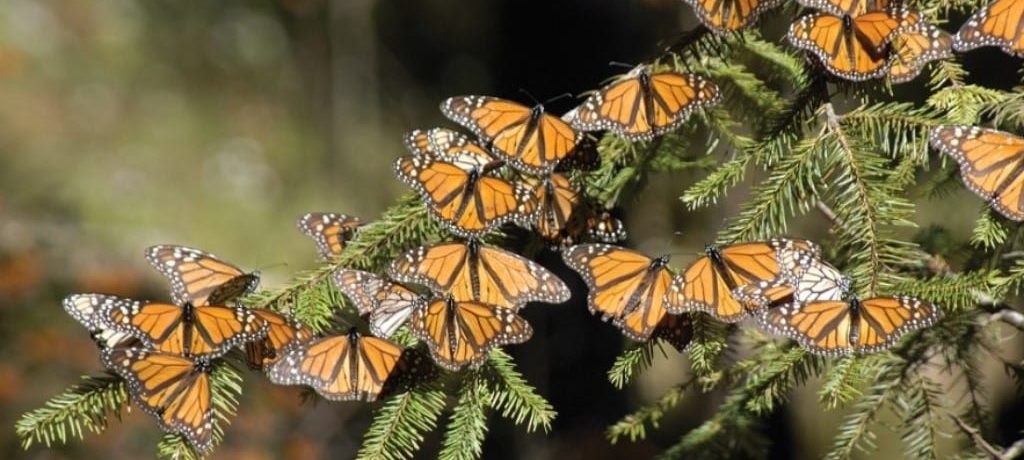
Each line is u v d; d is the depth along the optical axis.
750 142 3.25
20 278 7.16
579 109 3.17
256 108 8.27
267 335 3.13
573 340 6.91
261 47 8.48
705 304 3.11
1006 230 3.14
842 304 3.08
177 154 7.86
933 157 3.40
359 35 8.62
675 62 3.23
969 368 3.29
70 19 8.26
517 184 3.17
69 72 8.07
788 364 3.19
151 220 7.53
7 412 6.70
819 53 3.13
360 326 3.24
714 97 3.16
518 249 3.25
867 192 3.15
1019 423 4.11
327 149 8.25
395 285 3.15
